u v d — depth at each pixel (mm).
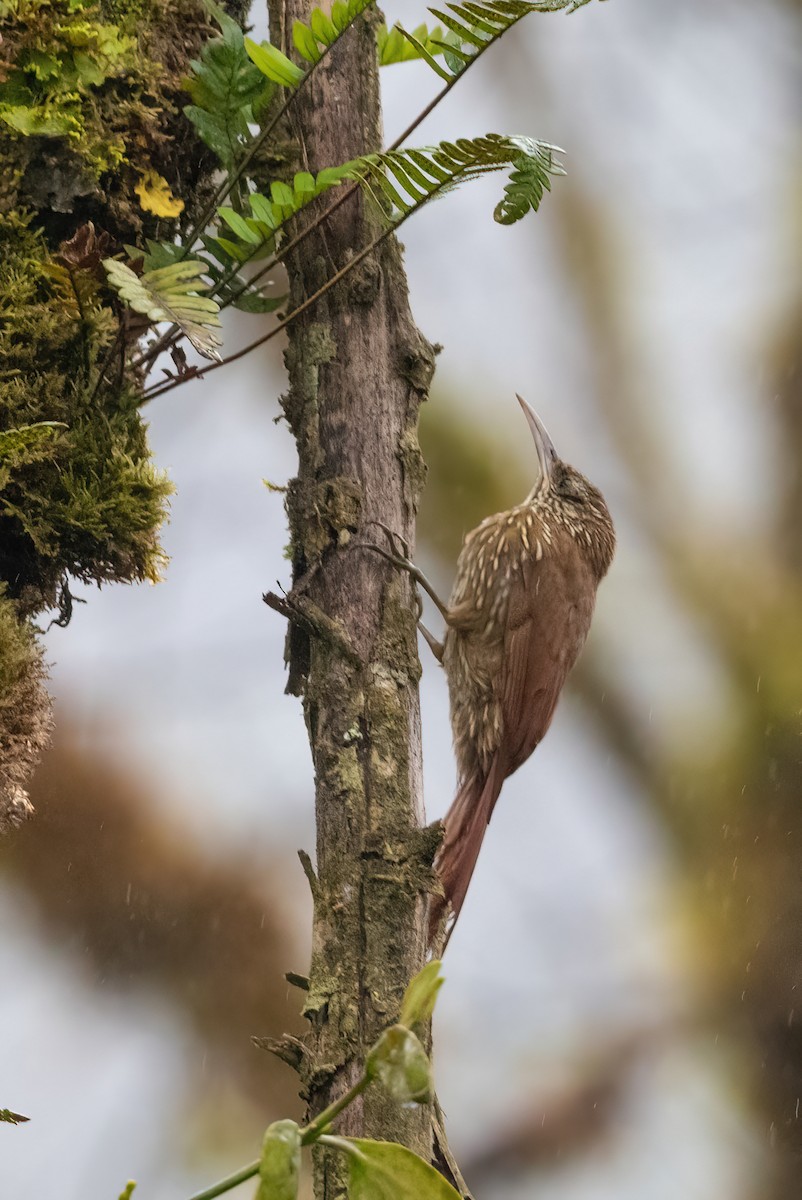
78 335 5621
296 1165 2979
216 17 5812
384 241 6004
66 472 5672
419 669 5852
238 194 6027
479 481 16094
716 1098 14656
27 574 5887
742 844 15930
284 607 5738
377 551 5832
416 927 5512
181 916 11406
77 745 11602
